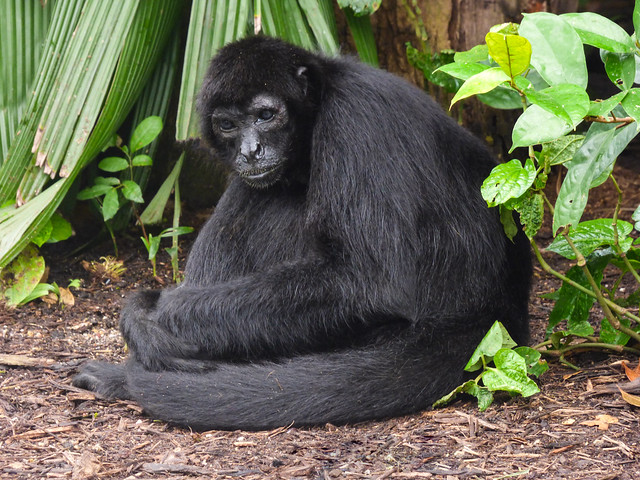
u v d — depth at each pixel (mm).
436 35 16516
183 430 9672
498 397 9969
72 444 9180
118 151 16812
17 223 13906
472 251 10961
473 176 11320
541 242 16422
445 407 9953
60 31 14383
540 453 8383
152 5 14344
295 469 8289
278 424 9555
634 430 8742
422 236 10703
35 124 14477
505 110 16984
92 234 17281
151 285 15383
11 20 14984
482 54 10578
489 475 7988
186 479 8172
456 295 10867
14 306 14102
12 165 14672
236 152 11312
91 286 15344
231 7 13656
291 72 11008
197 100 11727
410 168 10586
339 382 9719
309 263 10484
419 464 8305
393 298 10266
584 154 9219
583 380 10266
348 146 10484
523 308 11539
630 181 18594
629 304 11211
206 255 11867
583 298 10836
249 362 10531
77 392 10836
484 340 9719
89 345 12891
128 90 14422
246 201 11758
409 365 10039
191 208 18125
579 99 8336
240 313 10336
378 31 16672
